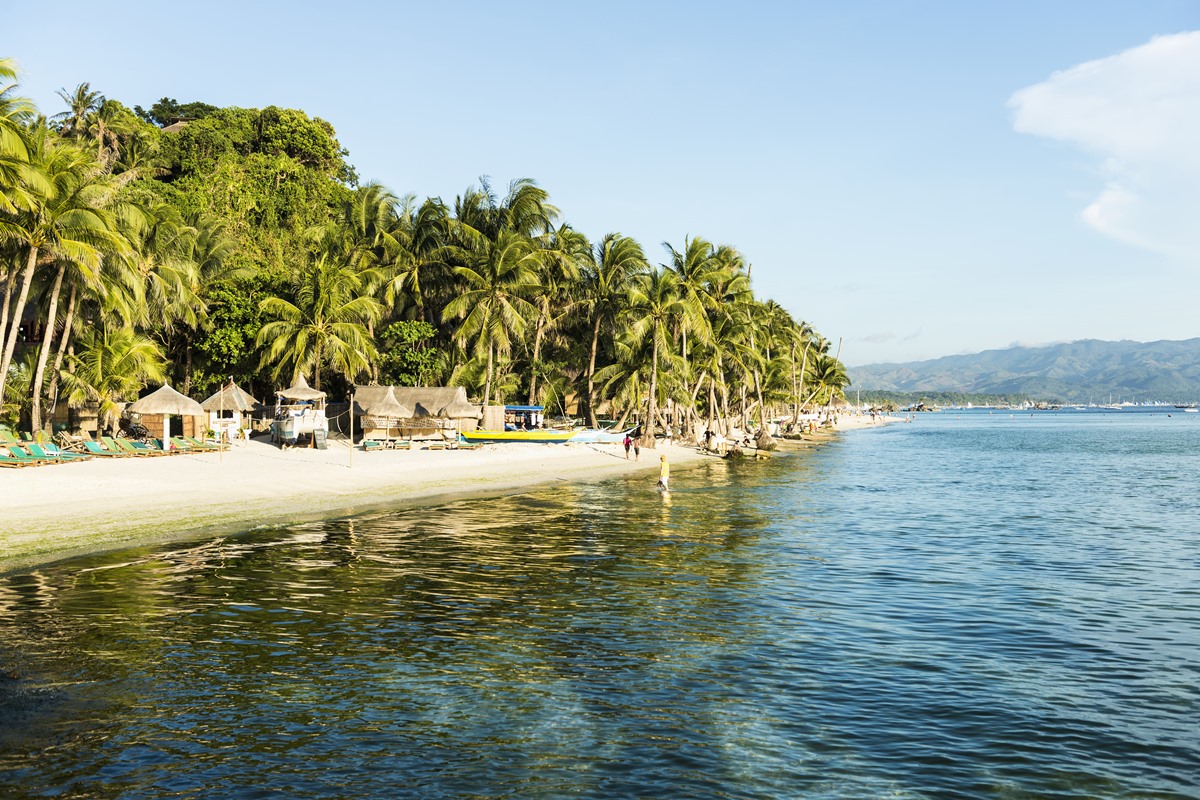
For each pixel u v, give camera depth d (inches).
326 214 3100.4
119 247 1419.8
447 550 853.2
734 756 359.6
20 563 723.4
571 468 1860.2
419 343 2519.7
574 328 2930.6
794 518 1144.2
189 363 2276.1
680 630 558.9
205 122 3309.5
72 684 436.5
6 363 1374.3
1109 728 395.2
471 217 2568.9
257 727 383.6
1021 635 557.0
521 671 469.1
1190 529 1072.2
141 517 944.3
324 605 615.5
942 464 2386.8
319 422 2036.2
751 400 4111.7
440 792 322.0
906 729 391.9
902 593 681.0
